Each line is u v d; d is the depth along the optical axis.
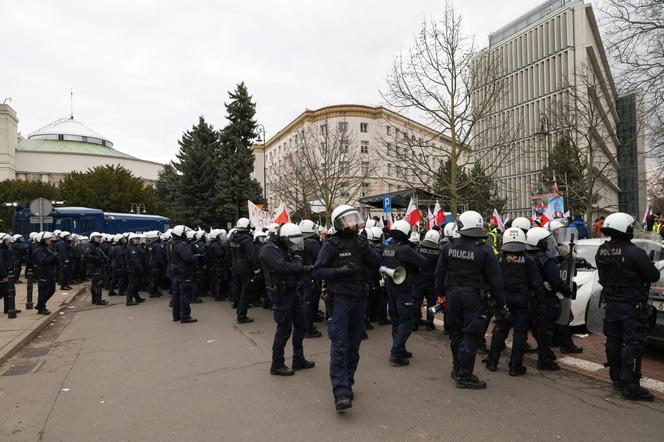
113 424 4.57
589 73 18.02
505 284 5.88
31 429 4.49
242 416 4.67
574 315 7.74
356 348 5.13
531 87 32.06
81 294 15.44
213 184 40.66
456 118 14.88
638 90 11.00
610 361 5.24
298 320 6.16
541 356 6.09
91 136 102.06
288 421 4.52
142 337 8.41
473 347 5.34
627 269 5.00
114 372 6.30
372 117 50.94
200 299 12.70
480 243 5.31
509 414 4.64
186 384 5.69
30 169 85.94
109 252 15.80
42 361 7.00
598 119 17.12
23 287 16.33
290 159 36.00
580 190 19.77
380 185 48.38
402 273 5.43
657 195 30.62
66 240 15.56
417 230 12.50
